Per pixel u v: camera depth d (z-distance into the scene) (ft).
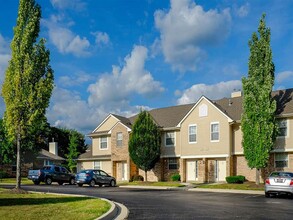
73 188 104.06
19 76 80.89
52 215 44.21
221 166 121.90
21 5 83.30
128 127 140.26
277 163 111.45
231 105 129.80
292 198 72.90
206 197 74.02
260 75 102.78
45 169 130.41
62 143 278.46
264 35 102.99
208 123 122.93
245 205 58.70
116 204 60.13
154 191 91.91
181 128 129.39
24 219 40.93
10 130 81.82
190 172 128.57
